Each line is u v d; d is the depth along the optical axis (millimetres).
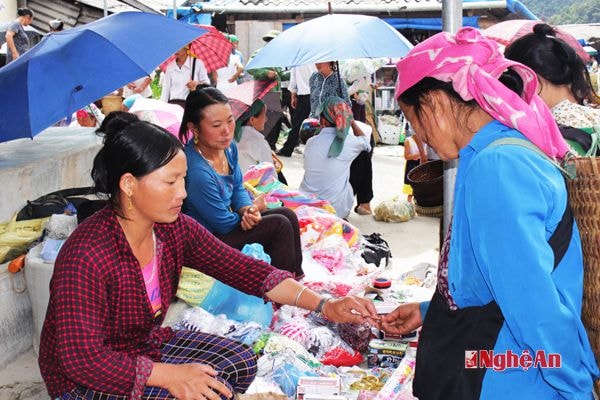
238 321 3945
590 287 1945
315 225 5371
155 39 4234
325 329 3809
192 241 2658
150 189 2246
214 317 3771
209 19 13898
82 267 2230
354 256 5379
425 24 14086
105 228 2301
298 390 3084
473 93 1800
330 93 7844
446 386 1889
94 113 6785
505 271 1680
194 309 3789
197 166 4199
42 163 4914
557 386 1743
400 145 13844
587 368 1817
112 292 2312
